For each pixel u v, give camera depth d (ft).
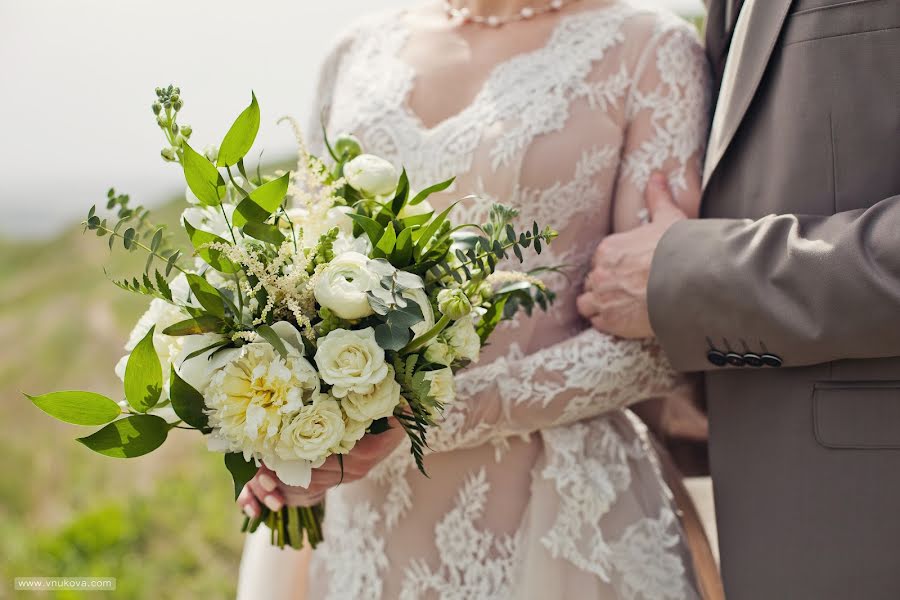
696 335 5.16
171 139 4.03
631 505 5.59
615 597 5.41
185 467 16.80
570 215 5.59
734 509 5.34
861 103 4.88
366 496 5.80
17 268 25.62
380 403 4.15
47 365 20.59
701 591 5.80
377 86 5.98
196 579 13.34
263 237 4.16
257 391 4.08
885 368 4.87
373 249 4.38
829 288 4.66
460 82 5.81
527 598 5.34
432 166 5.60
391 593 5.64
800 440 5.09
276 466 4.15
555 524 5.38
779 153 5.13
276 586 6.22
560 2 5.84
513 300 5.10
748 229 5.05
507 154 5.41
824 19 4.97
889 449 4.86
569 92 5.54
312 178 4.60
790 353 4.88
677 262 5.16
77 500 15.98
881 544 4.86
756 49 5.20
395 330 4.10
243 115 4.01
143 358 4.10
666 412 6.50
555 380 5.40
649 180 5.59
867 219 4.66
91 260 25.64
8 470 16.69
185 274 4.17
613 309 5.48
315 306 4.35
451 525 5.56
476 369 5.52
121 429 4.17
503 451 5.61
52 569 13.35
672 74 5.58
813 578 5.01
